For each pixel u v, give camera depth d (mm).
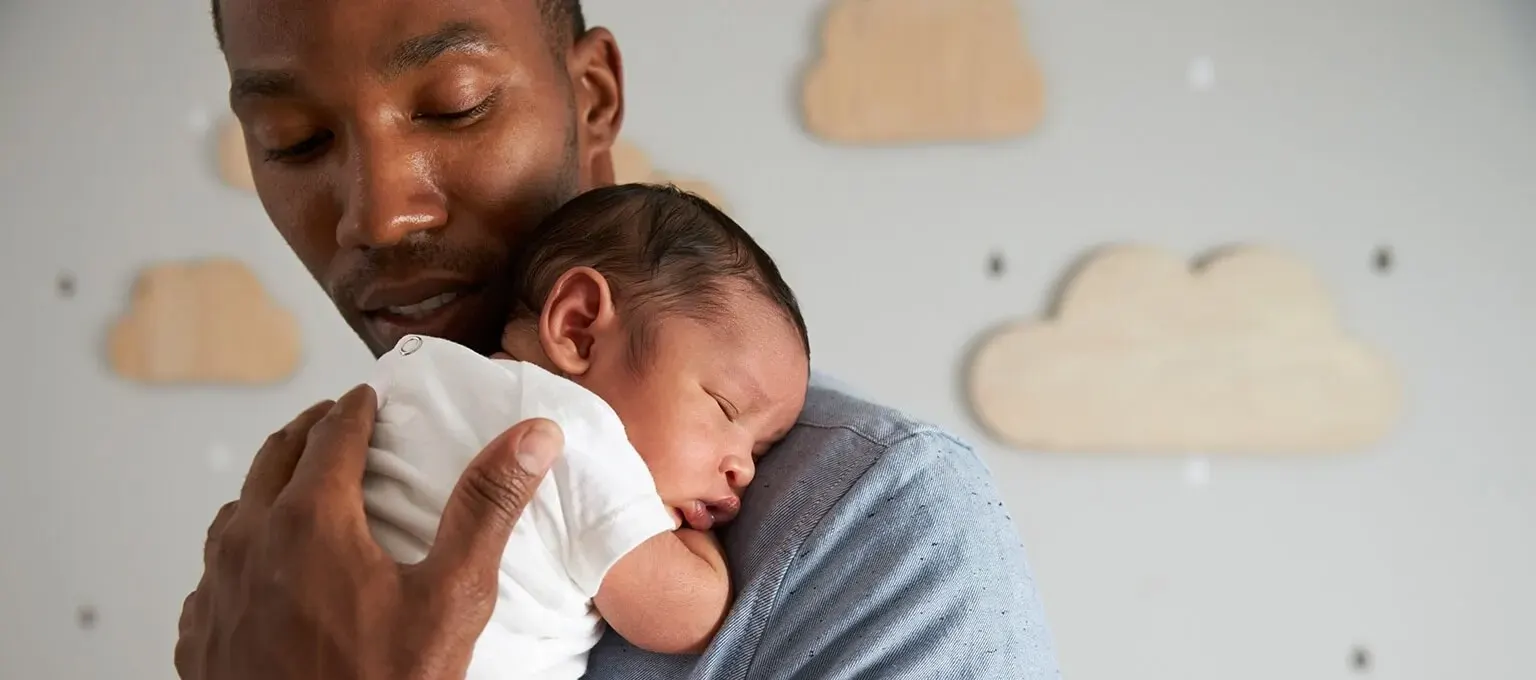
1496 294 1772
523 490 624
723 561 749
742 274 834
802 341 852
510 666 677
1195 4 1806
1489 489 1782
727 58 1873
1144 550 1835
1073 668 1838
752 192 1867
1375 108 1786
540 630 686
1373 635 1809
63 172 2010
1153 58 1812
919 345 1848
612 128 959
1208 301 1797
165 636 2039
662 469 782
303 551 638
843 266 1856
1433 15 1774
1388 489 1798
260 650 636
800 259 1861
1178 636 1833
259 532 667
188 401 2020
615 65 957
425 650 605
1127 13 1814
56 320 2020
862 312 1854
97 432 2029
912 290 1848
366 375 2000
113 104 2000
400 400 744
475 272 829
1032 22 1825
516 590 675
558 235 837
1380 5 1781
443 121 804
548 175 849
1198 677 1830
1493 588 1785
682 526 780
